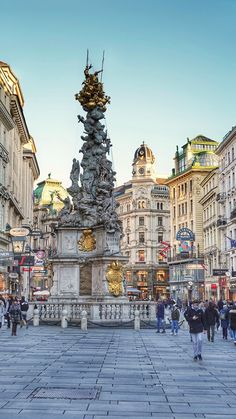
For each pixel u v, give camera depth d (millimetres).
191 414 10094
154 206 123625
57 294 35031
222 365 16875
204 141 105125
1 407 10516
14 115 65875
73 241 35688
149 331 30328
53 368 15820
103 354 19391
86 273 35625
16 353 19484
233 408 10633
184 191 103062
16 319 26938
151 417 9820
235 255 68188
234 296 68125
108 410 10352
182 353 20047
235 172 69875
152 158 125750
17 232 40781
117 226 34688
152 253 121562
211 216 84188
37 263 55500
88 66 38594
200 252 94750
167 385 13188
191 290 91750
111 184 36719
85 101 38219
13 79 65438
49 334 27500
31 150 86438
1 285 54625
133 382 13562
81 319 30297
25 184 84562
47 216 133625
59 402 11023
